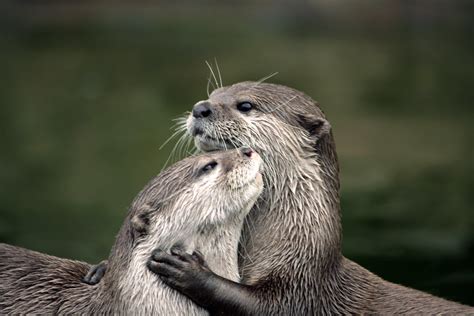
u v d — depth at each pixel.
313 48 42.44
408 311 10.10
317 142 10.24
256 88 10.39
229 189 9.09
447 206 17.58
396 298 10.30
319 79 33.00
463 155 21.95
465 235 15.60
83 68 36.94
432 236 15.51
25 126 26.12
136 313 8.74
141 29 51.00
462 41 43.94
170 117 26.41
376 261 14.12
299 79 32.75
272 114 10.13
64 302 9.39
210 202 9.04
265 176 10.02
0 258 9.90
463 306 10.21
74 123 26.41
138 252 8.91
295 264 9.82
